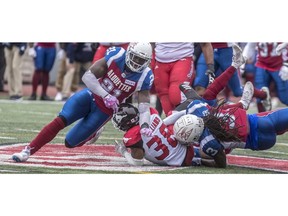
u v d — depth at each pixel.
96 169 21.28
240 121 22.00
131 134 21.84
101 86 21.33
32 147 21.91
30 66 59.12
